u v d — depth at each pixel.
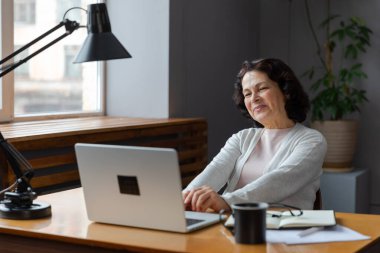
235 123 5.22
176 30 4.37
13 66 2.26
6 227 2.04
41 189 3.21
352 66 5.10
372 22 5.12
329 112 5.16
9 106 3.79
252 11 5.41
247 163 2.63
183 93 4.48
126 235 1.93
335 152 4.83
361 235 1.92
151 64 4.38
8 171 2.79
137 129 3.68
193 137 4.24
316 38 5.31
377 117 5.14
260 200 2.29
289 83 2.55
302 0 5.37
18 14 3.87
